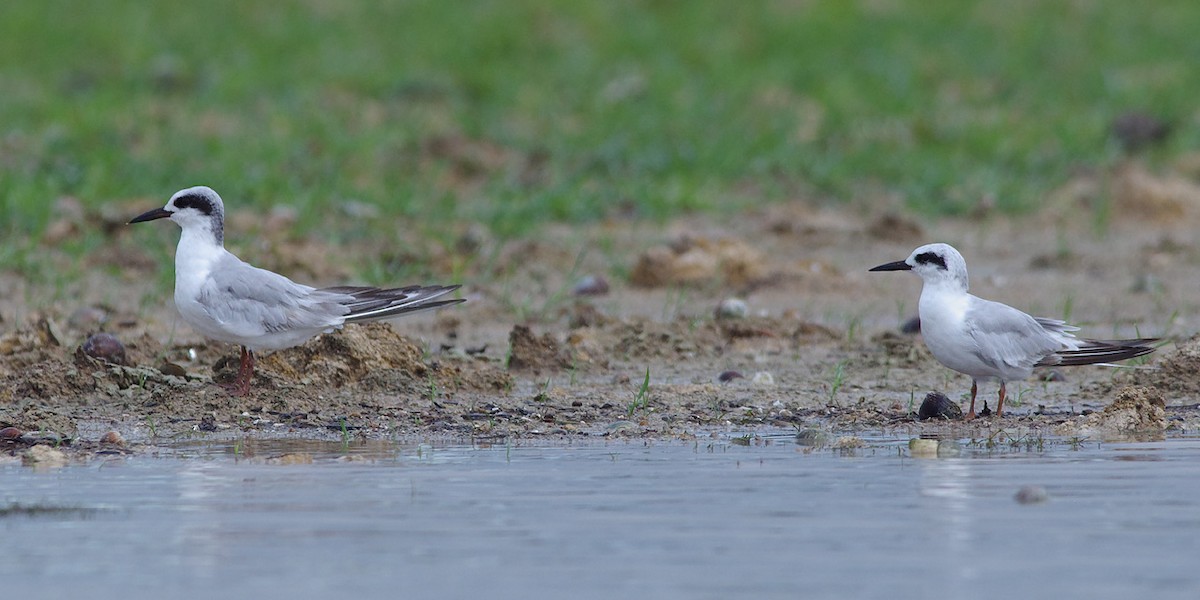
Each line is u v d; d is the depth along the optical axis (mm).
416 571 6750
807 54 32469
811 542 7250
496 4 36031
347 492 8453
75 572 6770
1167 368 12414
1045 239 20266
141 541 7312
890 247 19562
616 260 18297
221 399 11414
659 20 35062
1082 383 12906
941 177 23094
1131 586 6477
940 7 36375
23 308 15242
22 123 25234
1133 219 21438
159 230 18438
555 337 14570
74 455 9781
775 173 23625
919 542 7242
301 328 11297
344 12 35562
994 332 11164
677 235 19672
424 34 33750
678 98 28734
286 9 35719
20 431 10539
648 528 7539
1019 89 30000
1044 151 25234
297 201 20219
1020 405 12102
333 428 10852
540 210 20562
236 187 20812
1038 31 34594
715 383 12875
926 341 11484
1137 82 30469
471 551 7102
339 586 6527
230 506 8070
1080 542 7227
